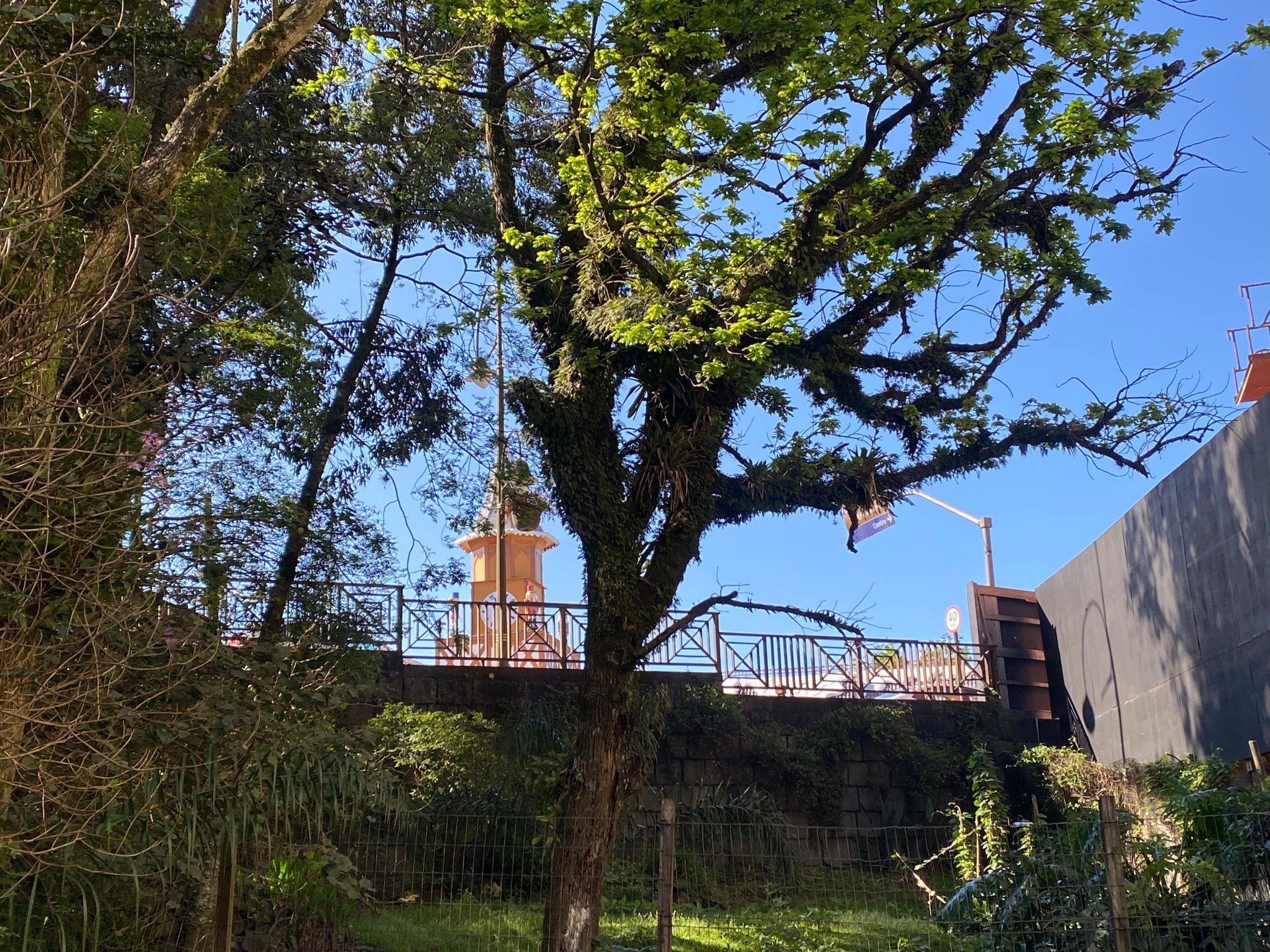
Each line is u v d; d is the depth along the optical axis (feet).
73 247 20.53
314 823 22.20
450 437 39.88
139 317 21.91
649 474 32.40
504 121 36.22
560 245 35.37
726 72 34.91
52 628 17.07
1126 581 51.01
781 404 34.99
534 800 37.50
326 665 29.84
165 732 18.29
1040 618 60.59
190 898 21.95
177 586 21.91
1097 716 54.13
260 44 24.36
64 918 17.93
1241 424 42.01
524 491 41.22
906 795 52.19
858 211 35.24
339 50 39.78
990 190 35.76
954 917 28.96
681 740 49.08
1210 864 25.03
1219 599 43.52
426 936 28.48
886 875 45.91
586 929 27.89
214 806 18.94
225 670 20.29
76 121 23.06
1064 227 38.86
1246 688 41.68
